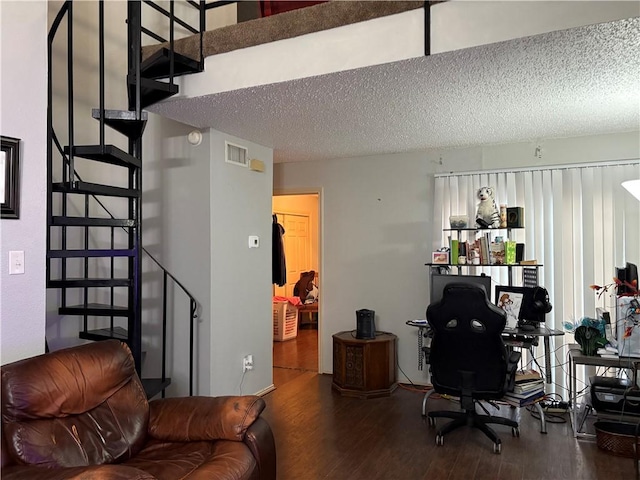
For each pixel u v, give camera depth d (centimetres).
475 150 457
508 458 303
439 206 462
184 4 430
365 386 429
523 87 287
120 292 414
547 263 414
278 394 441
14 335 244
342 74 262
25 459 187
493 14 225
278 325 678
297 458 303
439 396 434
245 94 295
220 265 384
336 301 514
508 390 334
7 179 241
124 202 416
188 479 190
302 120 356
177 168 388
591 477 276
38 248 256
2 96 241
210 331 372
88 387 219
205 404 243
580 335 344
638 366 325
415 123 368
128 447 221
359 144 445
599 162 396
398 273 487
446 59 243
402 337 484
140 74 283
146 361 397
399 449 317
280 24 271
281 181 546
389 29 247
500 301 394
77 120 389
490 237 434
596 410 327
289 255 806
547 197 417
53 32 283
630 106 327
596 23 206
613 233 393
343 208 514
